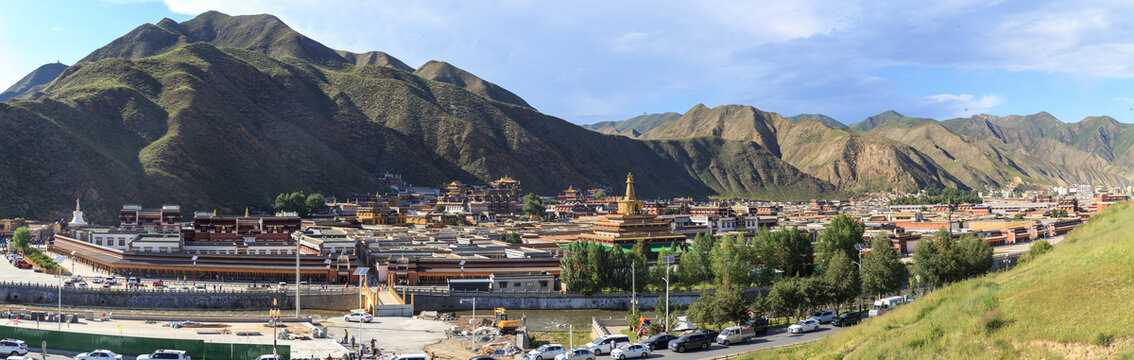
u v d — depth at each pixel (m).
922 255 155.75
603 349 98.25
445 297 169.00
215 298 164.00
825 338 84.00
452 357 103.31
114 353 92.69
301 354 99.00
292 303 166.12
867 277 144.00
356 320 135.25
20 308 149.75
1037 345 55.81
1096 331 53.94
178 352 89.19
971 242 160.25
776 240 190.38
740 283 179.62
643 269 180.75
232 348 91.38
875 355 65.31
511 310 171.62
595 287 173.75
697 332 99.00
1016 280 76.19
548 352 95.19
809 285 128.25
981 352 58.03
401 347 111.50
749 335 102.12
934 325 66.88
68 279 182.50
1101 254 71.56
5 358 90.19
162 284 178.00
